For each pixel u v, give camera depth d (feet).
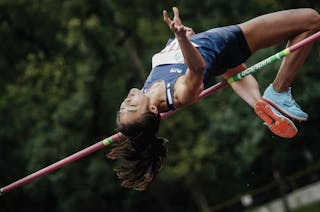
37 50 144.05
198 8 130.82
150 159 41.65
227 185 141.79
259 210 118.11
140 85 138.51
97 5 134.21
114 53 136.67
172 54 40.50
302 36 40.86
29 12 139.13
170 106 39.63
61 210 144.77
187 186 141.28
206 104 133.90
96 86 137.28
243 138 125.39
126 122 39.65
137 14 137.39
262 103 42.29
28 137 143.64
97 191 138.31
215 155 132.67
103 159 136.87
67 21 136.26
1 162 144.66
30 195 139.64
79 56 140.67
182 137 131.95
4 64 143.33
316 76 118.62
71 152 136.36
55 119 134.92
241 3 124.36
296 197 113.19
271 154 132.46
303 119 42.50
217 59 40.40
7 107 143.02
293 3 114.62
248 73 41.27
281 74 42.14
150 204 148.87
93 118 138.21
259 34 40.63
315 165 119.14
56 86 139.95
